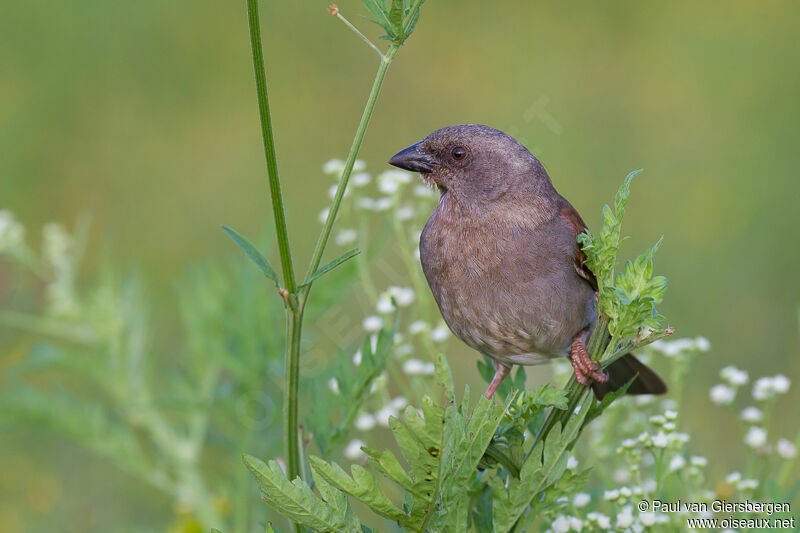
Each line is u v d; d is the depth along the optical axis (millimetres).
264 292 9688
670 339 13227
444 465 5453
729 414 12312
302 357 9789
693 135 18594
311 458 5352
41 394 9531
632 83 20062
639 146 18453
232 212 17672
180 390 9867
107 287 10211
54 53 20641
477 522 6254
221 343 9625
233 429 9883
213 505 9391
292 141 19141
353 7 21375
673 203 17156
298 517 5379
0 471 11422
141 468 9555
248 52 21031
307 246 16984
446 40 21297
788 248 15820
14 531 10594
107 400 12461
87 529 10648
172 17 21406
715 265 15578
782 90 19641
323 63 20734
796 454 7535
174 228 17359
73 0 21469
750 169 17734
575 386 6273
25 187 18125
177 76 20500
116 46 20906
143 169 18562
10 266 13664
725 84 19922
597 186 17562
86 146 18891
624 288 5965
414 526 5520
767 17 21484
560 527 6910
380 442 10906
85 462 11633
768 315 14438
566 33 21453
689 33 21297
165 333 14273
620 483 8195
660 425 7152
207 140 19172
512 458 6109
